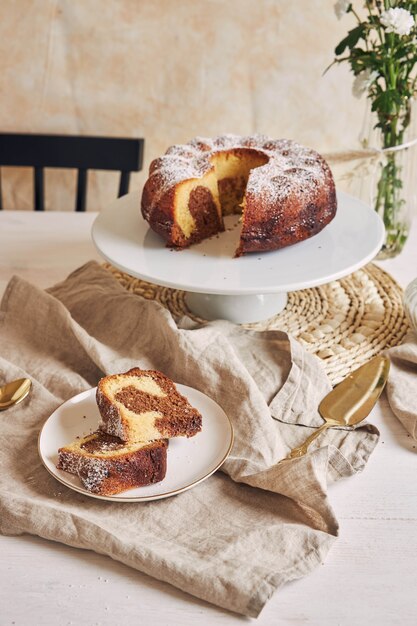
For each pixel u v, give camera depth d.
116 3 1.38
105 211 1.10
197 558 0.72
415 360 0.91
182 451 0.81
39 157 1.41
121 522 0.76
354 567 0.72
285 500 0.78
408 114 1.08
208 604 0.70
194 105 1.47
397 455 0.83
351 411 0.86
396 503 0.78
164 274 0.96
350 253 1.00
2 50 1.42
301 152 1.09
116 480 0.76
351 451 0.82
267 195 0.99
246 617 0.69
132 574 0.72
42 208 1.45
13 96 1.46
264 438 0.83
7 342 0.97
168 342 0.92
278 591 0.70
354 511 0.77
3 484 0.79
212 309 1.03
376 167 1.11
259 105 1.46
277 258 1.00
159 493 0.76
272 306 1.03
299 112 1.47
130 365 0.92
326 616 0.69
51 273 1.12
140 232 1.06
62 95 1.46
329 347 0.97
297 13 1.39
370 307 1.04
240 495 0.78
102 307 1.00
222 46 1.42
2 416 0.86
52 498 0.78
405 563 0.73
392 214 1.13
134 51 1.42
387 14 0.99
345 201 1.12
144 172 1.54
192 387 0.89
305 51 1.42
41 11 1.39
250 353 0.93
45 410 0.87
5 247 1.19
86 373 0.94
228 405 0.87
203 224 1.05
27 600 0.70
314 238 1.04
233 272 0.96
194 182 1.03
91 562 0.73
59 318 0.97
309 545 0.73
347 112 1.46
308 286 0.93
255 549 0.73
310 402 0.88
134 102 1.47
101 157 1.40
